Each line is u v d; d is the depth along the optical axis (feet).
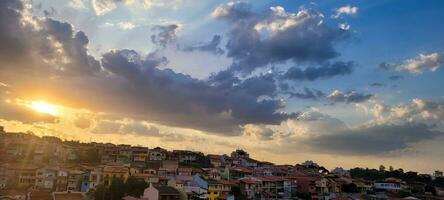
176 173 523.29
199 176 486.38
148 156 654.94
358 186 581.12
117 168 482.69
